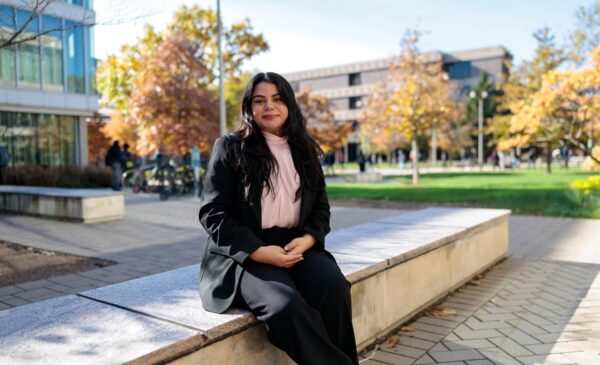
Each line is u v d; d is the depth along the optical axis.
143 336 2.09
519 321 3.93
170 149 19.77
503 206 11.52
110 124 28.78
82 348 1.97
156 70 19.27
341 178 28.92
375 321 3.46
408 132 19.58
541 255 6.50
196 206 12.83
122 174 18.28
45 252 6.84
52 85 20.83
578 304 4.36
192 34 22.55
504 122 26.31
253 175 2.51
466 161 52.12
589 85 12.09
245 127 2.65
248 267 2.42
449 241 4.58
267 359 2.49
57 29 6.20
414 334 3.66
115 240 7.73
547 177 22.69
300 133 2.71
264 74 2.72
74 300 2.65
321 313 2.37
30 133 20.64
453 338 3.58
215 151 2.61
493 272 5.59
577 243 7.33
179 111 19.66
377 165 52.59
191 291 2.80
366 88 68.00
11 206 11.15
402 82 20.42
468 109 53.75
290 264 2.45
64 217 9.97
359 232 4.84
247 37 23.20
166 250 6.89
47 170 18.91
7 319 2.34
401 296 3.79
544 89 12.93
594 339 3.54
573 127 13.66
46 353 1.92
